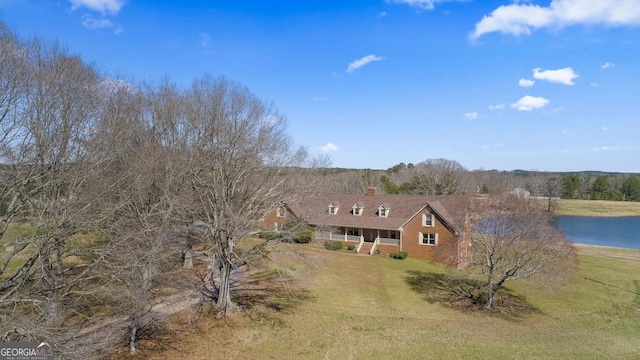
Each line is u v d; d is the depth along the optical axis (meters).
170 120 26.97
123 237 16.48
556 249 29.58
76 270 22.42
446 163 99.00
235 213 25.47
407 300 32.09
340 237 50.44
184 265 34.22
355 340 23.94
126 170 19.52
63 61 16.44
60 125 15.42
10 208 14.16
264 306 28.56
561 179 137.25
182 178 23.48
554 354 22.62
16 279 14.56
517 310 30.70
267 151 26.70
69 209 14.96
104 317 21.91
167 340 22.22
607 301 33.72
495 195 33.22
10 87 14.49
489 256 30.98
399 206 49.88
